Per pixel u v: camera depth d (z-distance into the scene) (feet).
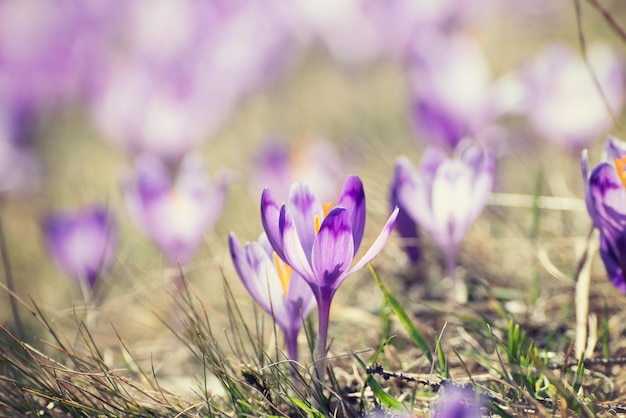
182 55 3.49
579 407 1.51
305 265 1.53
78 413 1.61
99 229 2.05
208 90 3.26
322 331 1.56
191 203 1.95
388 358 1.71
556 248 1.99
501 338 1.74
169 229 1.95
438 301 1.95
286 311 1.61
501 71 3.50
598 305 1.81
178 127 2.67
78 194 3.00
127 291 2.18
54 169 3.38
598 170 1.55
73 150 3.63
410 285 2.02
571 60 2.15
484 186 1.77
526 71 2.18
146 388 1.74
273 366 1.61
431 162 1.82
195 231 1.96
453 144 2.26
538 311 1.84
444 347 1.75
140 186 1.94
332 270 1.52
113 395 1.61
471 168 1.78
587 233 1.96
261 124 3.57
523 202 2.06
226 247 2.27
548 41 3.67
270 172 2.25
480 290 1.94
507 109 2.24
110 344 1.95
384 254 2.09
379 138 3.02
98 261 2.06
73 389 1.67
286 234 1.50
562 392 1.50
